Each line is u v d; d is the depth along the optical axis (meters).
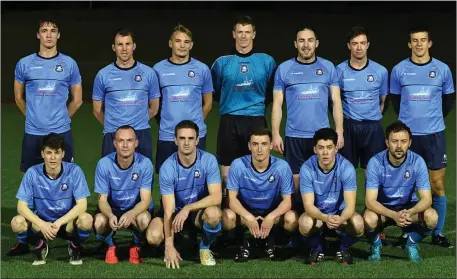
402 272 7.00
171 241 7.21
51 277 6.84
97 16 28.11
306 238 7.32
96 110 8.34
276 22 27.09
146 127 8.27
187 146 7.18
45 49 8.37
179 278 6.80
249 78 8.44
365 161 8.62
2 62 21.20
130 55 8.14
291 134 8.32
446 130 13.95
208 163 7.38
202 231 7.20
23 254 7.71
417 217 7.41
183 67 8.23
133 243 7.38
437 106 8.34
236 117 8.52
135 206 7.32
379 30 25.38
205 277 6.83
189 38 8.16
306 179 7.37
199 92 8.30
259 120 8.54
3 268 7.14
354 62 8.43
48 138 7.20
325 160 7.20
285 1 29.03
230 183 7.43
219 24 26.88
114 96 8.19
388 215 7.28
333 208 7.50
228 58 8.46
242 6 29.53
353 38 8.30
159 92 8.30
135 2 29.38
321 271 7.03
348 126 8.50
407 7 28.25
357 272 7.00
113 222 7.12
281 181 7.41
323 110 8.27
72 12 28.69
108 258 7.35
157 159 8.37
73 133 13.82
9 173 11.00
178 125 7.21
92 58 22.11
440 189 8.28
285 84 8.27
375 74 8.42
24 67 8.35
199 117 8.31
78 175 7.37
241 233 7.44
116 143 7.27
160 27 26.41
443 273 6.98
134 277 6.83
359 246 8.00
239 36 8.35
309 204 7.32
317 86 8.21
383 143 8.54
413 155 7.52
